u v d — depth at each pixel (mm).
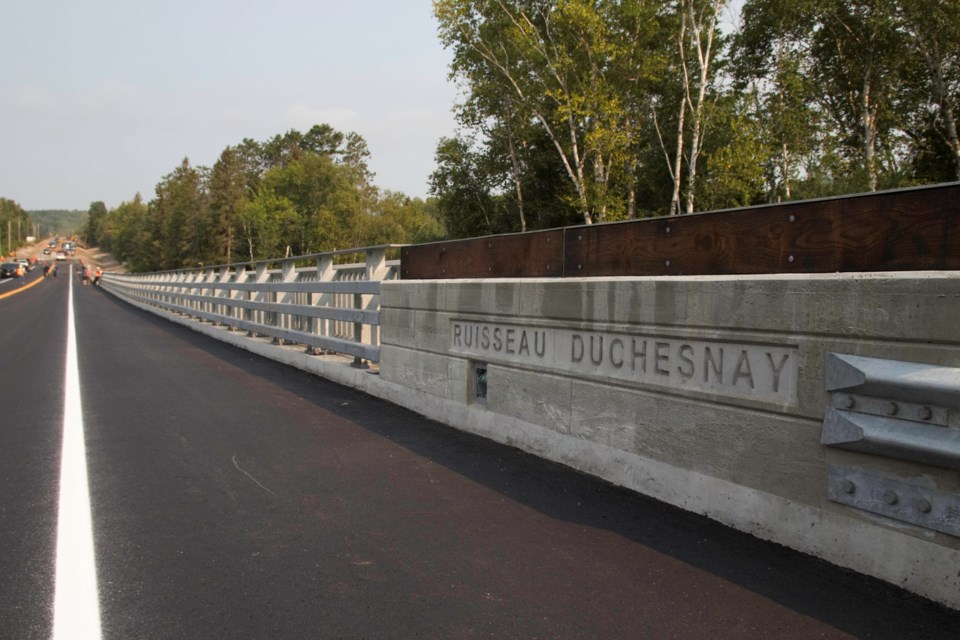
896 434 2994
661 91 34844
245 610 3006
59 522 4070
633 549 3623
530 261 5887
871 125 31328
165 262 122125
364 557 3572
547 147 38375
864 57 30047
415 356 7250
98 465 5266
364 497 4523
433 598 3113
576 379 5051
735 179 29078
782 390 3576
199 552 3641
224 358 12164
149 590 3197
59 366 11031
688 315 4090
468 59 34969
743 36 33156
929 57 27594
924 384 2867
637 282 4457
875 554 3156
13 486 4750
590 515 4133
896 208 3297
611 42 29766
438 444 5875
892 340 3043
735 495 3844
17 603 3068
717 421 3943
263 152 125062
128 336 17031
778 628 2789
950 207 3082
